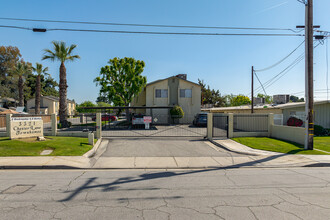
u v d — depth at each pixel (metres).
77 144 11.52
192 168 8.58
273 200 5.00
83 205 4.63
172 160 9.66
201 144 13.12
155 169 8.39
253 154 10.66
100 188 5.80
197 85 29.28
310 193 5.49
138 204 4.72
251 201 4.93
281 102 24.28
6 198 4.99
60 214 4.18
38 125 12.56
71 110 60.78
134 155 10.44
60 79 22.84
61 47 22.64
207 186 6.05
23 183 6.18
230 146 12.35
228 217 4.11
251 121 19.39
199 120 23.23
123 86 28.97
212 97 52.78
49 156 9.50
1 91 48.22
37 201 4.82
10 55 50.59
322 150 11.44
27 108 50.91
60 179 6.64
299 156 10.12
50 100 51.28
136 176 7.13
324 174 7.48
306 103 11.49
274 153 10.86
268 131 15.41
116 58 29.33
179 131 19.00
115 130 19.11
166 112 28.95
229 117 14.82
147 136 15.52
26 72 40.34
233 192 5.55
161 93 29.14
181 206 4.62
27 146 10.56
